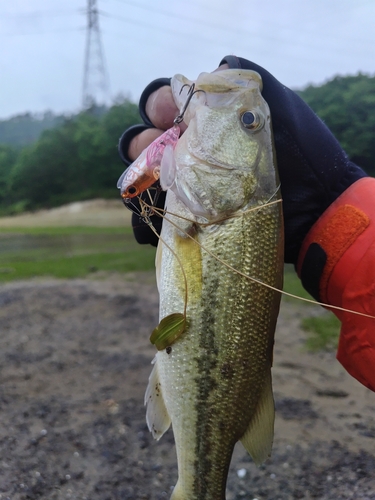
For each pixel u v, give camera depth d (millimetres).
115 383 754
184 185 275
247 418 281
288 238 327
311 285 318
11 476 513
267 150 285
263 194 279
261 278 274
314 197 318
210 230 273
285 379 773
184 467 283
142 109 317
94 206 6312
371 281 280
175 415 279
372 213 292
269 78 315
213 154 278
